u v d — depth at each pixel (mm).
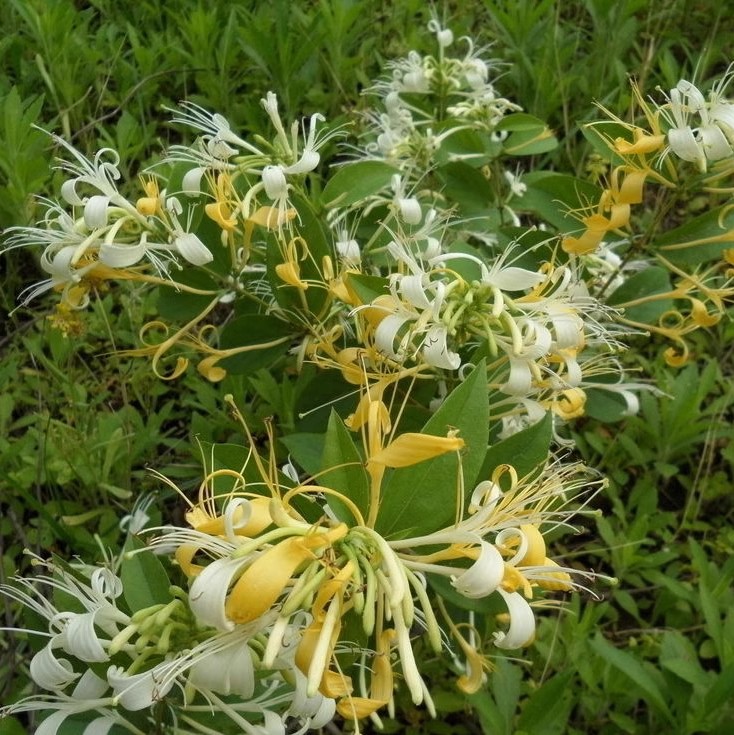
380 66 830
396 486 263
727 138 371
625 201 390
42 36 707
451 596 302
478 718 496
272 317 427
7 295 632
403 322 330
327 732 462
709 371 602
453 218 546
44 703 274
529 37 850
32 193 524
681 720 446
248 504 228
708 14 968
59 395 574
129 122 629
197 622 246
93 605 266
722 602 535
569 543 610
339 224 481
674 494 649
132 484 554
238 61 847
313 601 226
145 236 361
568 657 488
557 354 357
